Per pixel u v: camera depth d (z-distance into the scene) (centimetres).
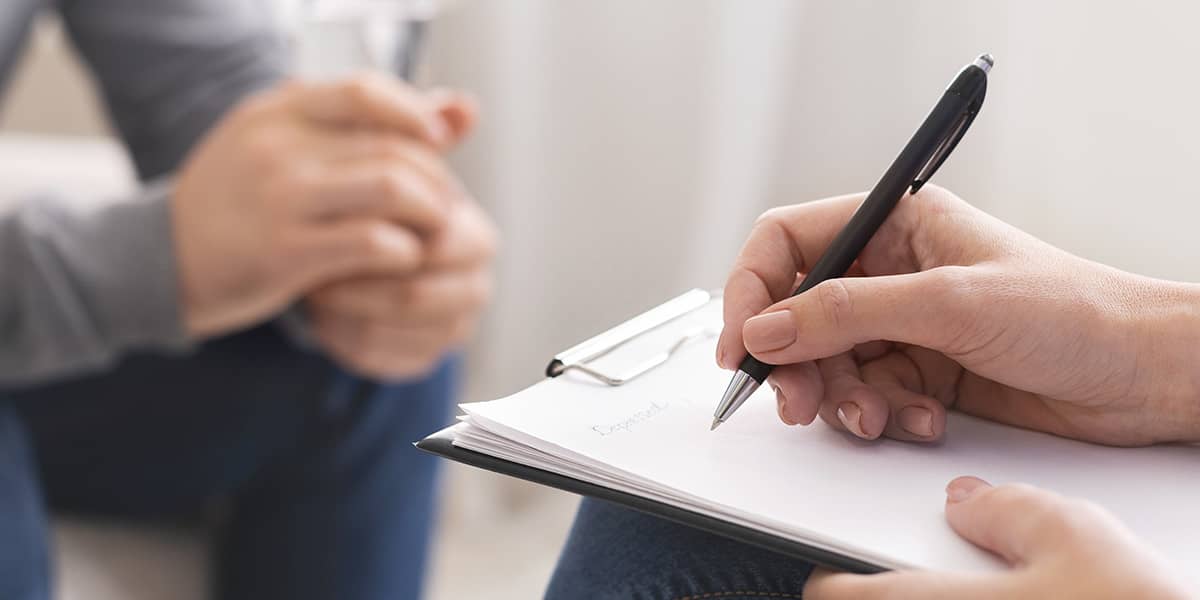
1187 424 42
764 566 40
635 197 142
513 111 146
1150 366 40
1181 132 93
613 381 43
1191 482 39
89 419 98
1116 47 96
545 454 37
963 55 114
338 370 99
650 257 142
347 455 100
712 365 46
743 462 38
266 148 85
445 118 94
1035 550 31
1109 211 98
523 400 41
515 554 146
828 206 45
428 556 110
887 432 42
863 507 36
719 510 35
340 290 90
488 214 150
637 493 36
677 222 139
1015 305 39
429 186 88
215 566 99
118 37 111
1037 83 101
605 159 142
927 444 41
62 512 100
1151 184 95
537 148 146
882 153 123
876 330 39
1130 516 37
